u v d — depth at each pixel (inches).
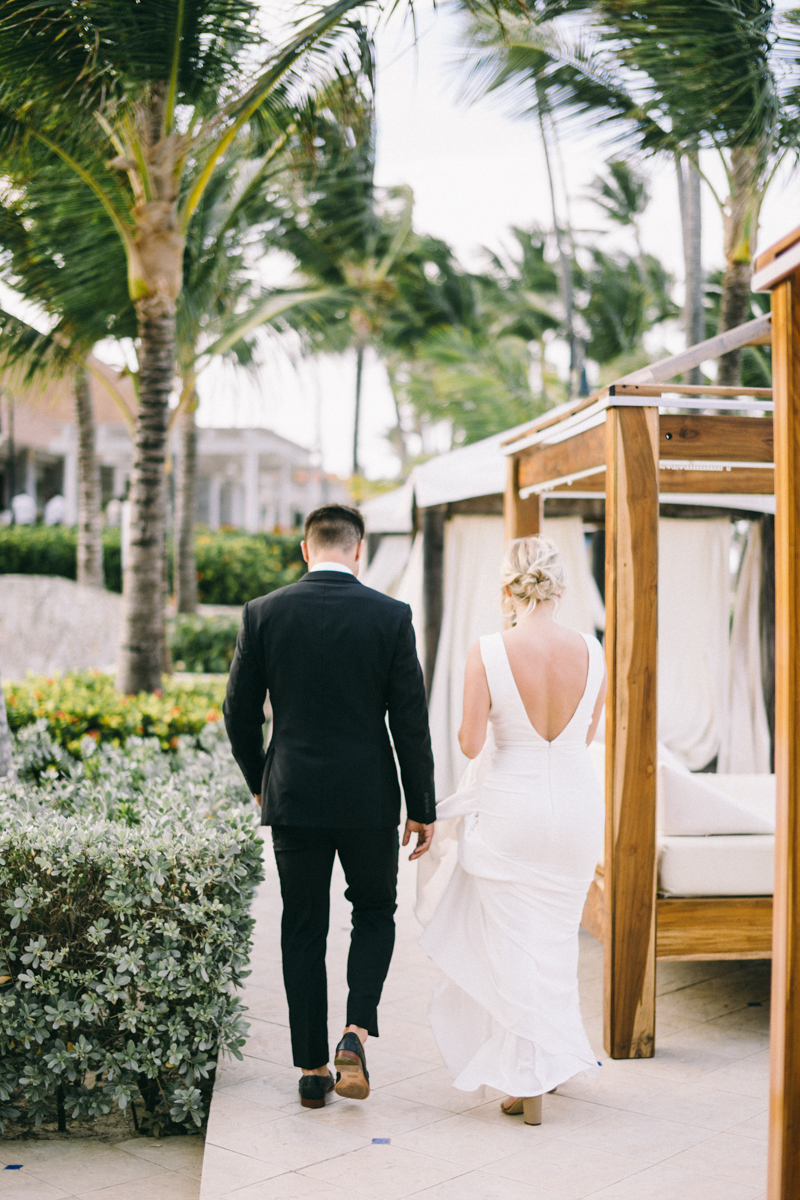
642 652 142.2
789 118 224.4
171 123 268.8
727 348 147.3
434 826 125.8
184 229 307.1
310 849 118.3
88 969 130.6
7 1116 132.0
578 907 120.1
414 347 765.9
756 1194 101.3
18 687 325.4
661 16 211.6
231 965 131.3
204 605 740.7
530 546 123.1
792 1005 77.9
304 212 468.8
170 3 203.5
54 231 310.8
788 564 78.2
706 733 343.6
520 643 119.7
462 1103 123.0
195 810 153.9
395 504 348.2
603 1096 126.2
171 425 441.1
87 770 201.5
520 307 847.1
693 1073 133.8
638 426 143.9
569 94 251.0
